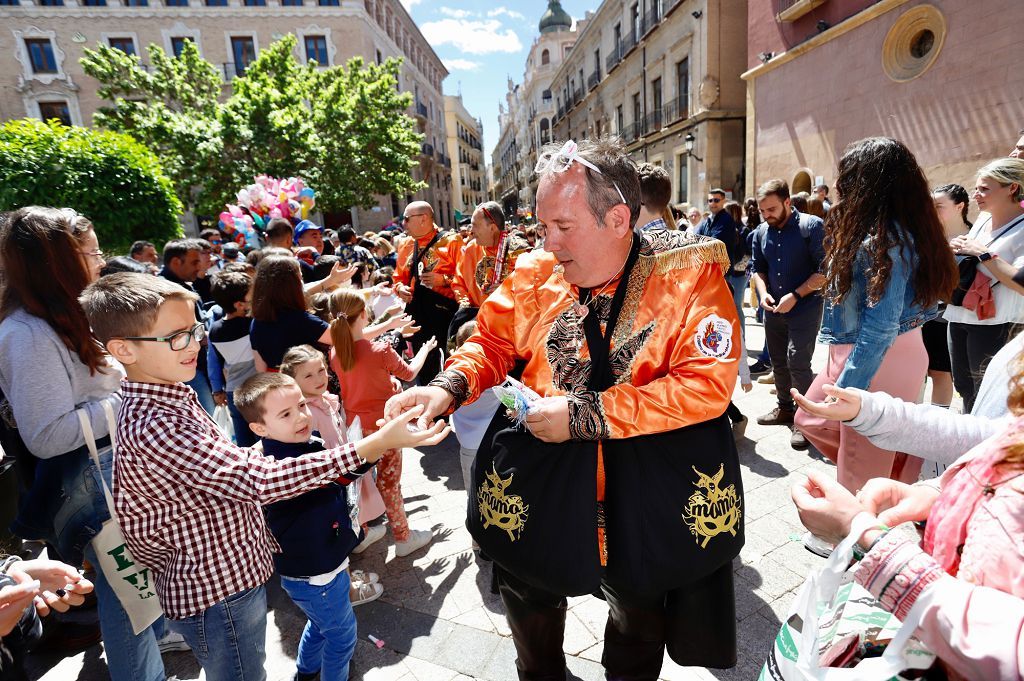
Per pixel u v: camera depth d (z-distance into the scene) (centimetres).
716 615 137
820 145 1005
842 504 93
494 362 152
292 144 1595
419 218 463
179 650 227
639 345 125
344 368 283
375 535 296
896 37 834
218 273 332
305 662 203
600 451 128
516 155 6116
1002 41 693
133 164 673
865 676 82
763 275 391
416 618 236
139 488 138
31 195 596
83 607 245
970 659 70
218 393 344
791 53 1040
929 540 91
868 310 200
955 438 115
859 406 120
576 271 127
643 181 252
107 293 135
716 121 1482
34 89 2189
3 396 204
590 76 2527
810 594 90
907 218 194
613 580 128
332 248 862
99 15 2195
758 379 496
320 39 2355
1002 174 271
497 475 132
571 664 203
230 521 149
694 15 1488
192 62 1792
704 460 124
